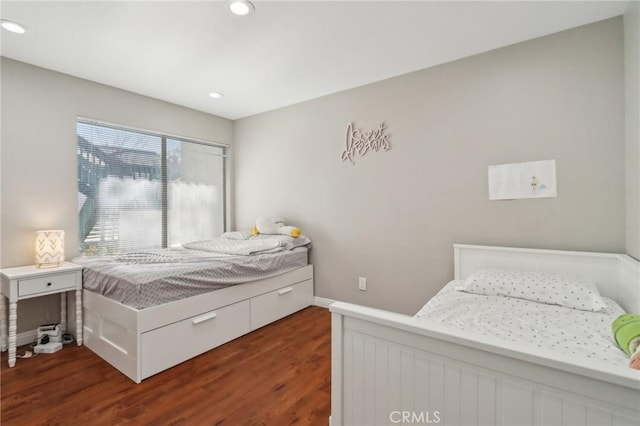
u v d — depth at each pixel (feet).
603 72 6.57
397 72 9.00
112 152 10.07
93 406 5.52
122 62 8.24
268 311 9.40
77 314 7.91
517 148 7.52
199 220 12.60
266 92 10.46
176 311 6.91
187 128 11.95
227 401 5.70
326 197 10.88
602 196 6.61
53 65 8.38
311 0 5.80
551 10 6.21
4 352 7.57
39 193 8.41
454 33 7.00
